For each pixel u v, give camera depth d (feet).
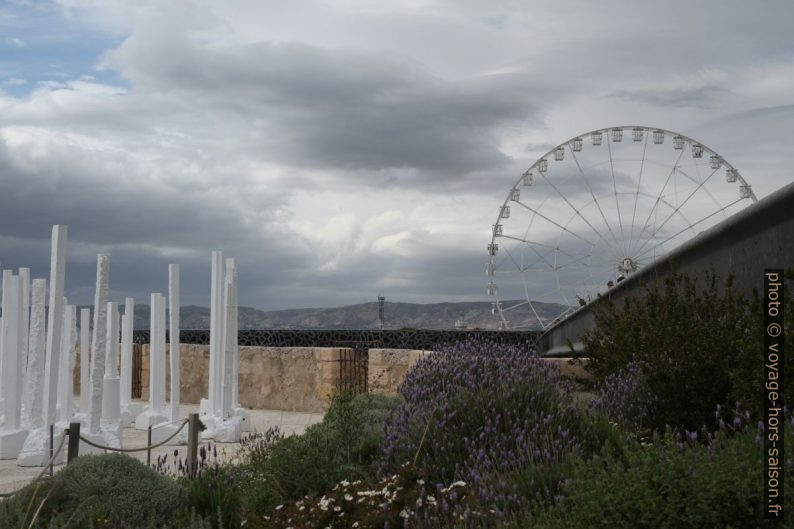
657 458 16.19
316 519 23.35
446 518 19.84
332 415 34.71
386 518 21.81
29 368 45.55
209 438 52.90
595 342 40.98
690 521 14.25
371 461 29.94
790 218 23.76
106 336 48.11
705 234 31.94
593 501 15.88
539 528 16.60
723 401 27.53
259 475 29.14
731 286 28.81
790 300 21.01
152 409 58.54
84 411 58.59
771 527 14.03
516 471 21.70
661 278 38.58
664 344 29.66
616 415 29.25
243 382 75.66
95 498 23.35
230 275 56.34
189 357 82.48
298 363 71.87
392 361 62.23
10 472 41.73
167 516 24.07
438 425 27.50
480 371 33.30
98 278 46.57
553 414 27.91
